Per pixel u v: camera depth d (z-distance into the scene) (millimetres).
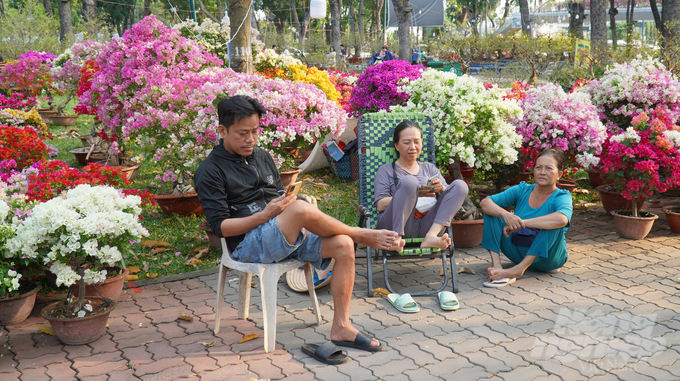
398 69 6750
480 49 18375
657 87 5809
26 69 10766
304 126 4473
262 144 4398
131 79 5520
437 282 4059
